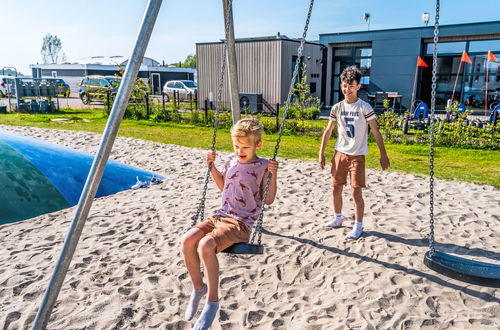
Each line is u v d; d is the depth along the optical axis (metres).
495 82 19.72
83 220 3.06
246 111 16.05
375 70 21.81
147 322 3.32
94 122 16.66
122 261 4.33
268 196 3.12
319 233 4.98
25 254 4.52
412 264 4.12
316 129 14.51
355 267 4.11
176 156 9.87
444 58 20.89
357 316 3.31
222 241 2.75
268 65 20.34
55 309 3.47
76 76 41.31
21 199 5.92
